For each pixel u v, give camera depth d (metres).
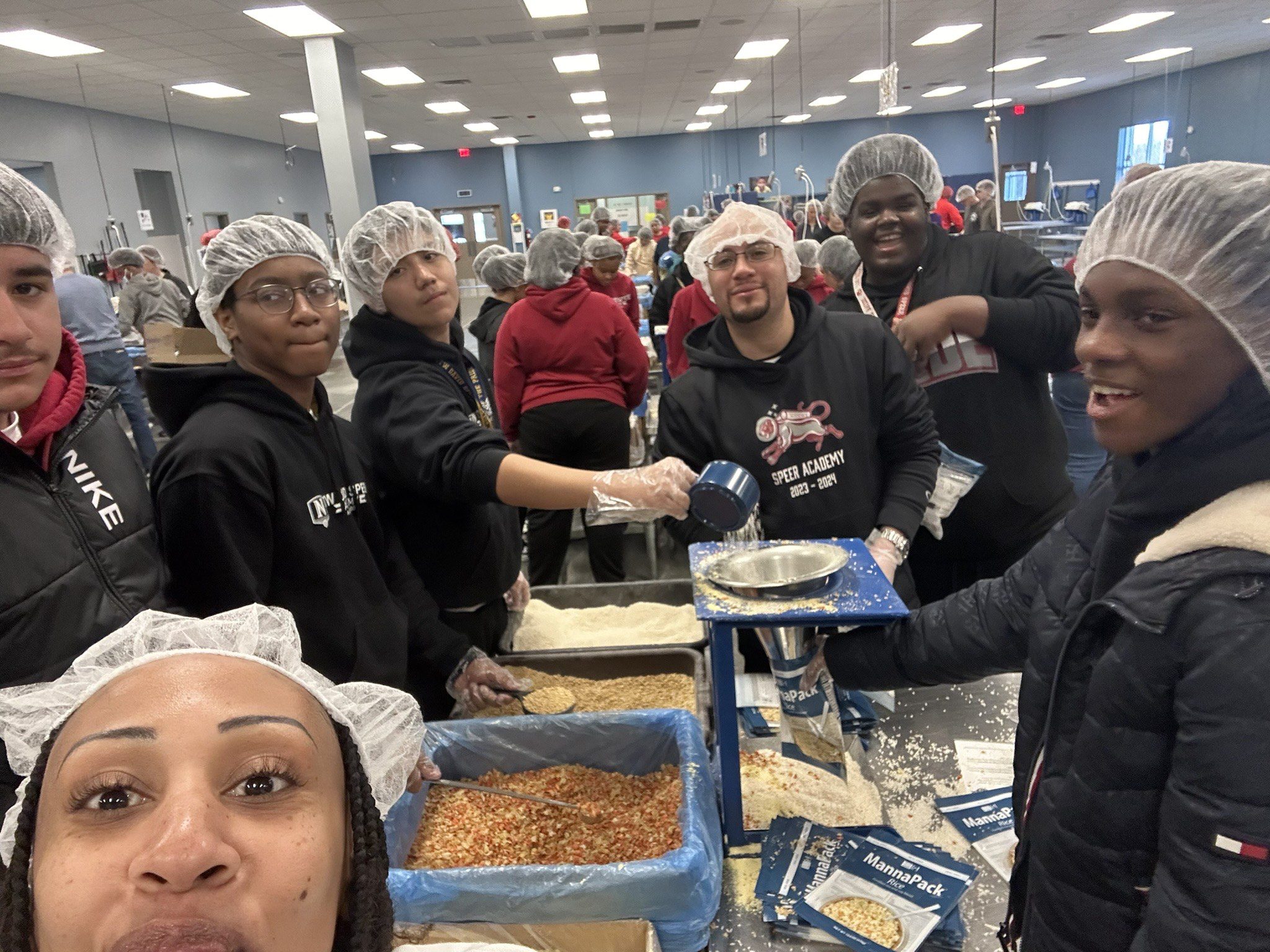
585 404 3.23
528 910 0.93
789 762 1.24
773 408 1.61
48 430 0.93
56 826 0.44
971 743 1.28
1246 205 0.59
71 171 9.38
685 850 0.95
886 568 1.44
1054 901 0.73
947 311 1.69
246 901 0.41
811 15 7.29
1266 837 0.55
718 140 17.34
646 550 3.81
